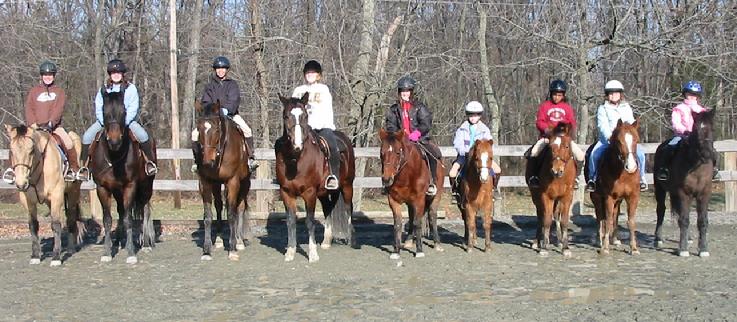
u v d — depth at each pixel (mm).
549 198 10625
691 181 10305
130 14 29703
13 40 26172
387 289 8555
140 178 10883
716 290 8289
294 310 7613
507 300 7953
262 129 20234
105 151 10359
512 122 28984
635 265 9914
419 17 22297
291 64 21078
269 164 15602
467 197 10875
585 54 18016
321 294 8336
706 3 17422
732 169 15719
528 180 11188
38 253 10664
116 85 10773
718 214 15500
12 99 26172
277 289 8633
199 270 9898
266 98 19641
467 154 10828
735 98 23891
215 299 8164
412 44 20875
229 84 11352
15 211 18875
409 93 11070
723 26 18891
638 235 13078
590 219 14891
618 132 10023
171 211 19922
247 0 20844
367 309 7613
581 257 10633
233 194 10820
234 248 10781
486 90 21125
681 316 7160
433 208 11352
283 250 11641
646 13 19266
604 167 10547
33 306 7961
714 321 6977
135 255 11172
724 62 19328
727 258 10367
